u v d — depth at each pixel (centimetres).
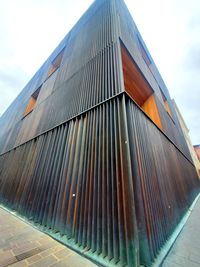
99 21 689
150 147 393
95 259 219
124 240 214
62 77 761
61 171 387
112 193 254
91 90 465
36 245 271
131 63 589
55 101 684
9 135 1123
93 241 242
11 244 272
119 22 592
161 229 286
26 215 429
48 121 630
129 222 218
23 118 1051
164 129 686
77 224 279
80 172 332
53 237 302
